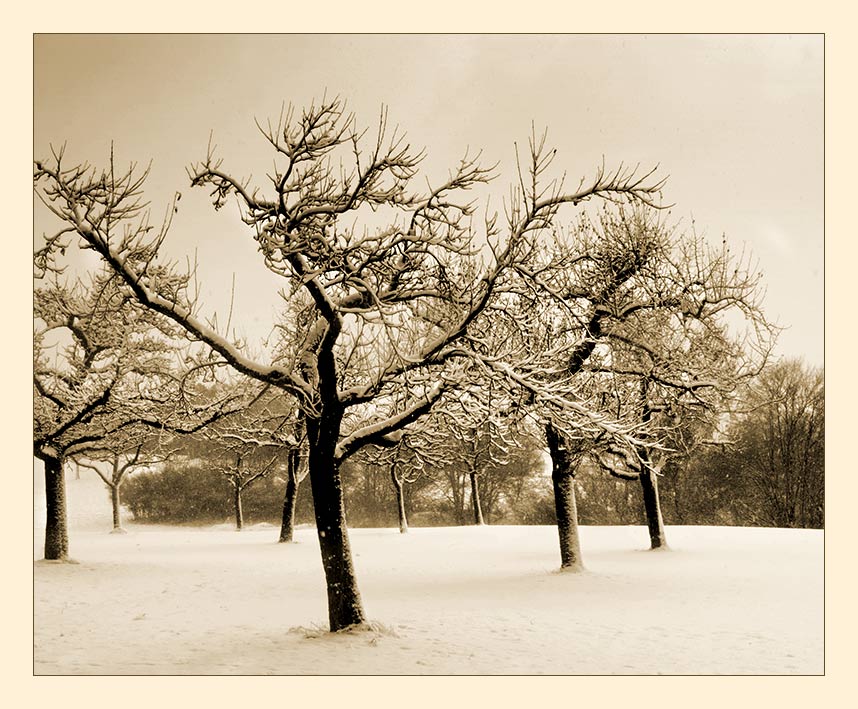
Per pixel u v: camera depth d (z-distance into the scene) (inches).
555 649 579.5
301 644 587.2
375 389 636.7
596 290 1046.4
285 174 589.0
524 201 618.5
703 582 919.0
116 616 728.3
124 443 1195.3
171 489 2544.3
